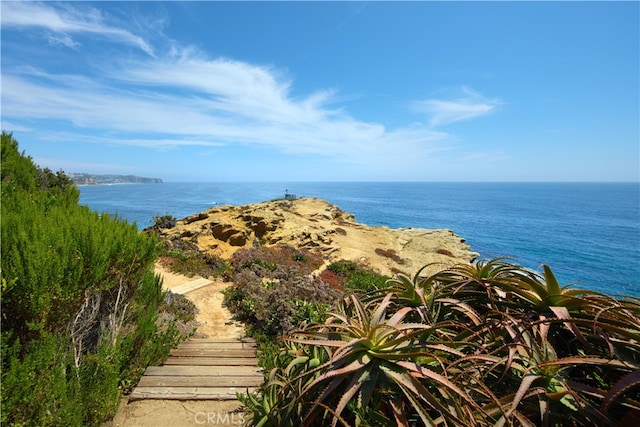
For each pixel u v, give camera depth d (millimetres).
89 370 3818
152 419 4016
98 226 4148
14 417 2791
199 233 20062
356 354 1734
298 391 1809
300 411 1688
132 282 4922
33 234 3312
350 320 1993
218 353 6266
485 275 2246
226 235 20234
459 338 1863
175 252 14812
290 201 41219
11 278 2973
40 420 2945
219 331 8156
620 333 1513
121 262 4348
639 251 43938
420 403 1598
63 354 3443
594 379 1561
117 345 4285
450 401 1517
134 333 5078
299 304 8055
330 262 20688
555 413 1425
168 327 6641
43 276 3092
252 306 8820
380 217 86375
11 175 5914
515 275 2051
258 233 23188
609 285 28641
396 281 2422
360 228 33594
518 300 2010
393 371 1628
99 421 3721
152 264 5562
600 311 1557
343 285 15867
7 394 2719
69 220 3973
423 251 29562
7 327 3039
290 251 20281
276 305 8211
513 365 1552
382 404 1654
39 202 4816
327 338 1939
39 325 3068
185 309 8969
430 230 37375
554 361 1487
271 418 1924
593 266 35688
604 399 1371
